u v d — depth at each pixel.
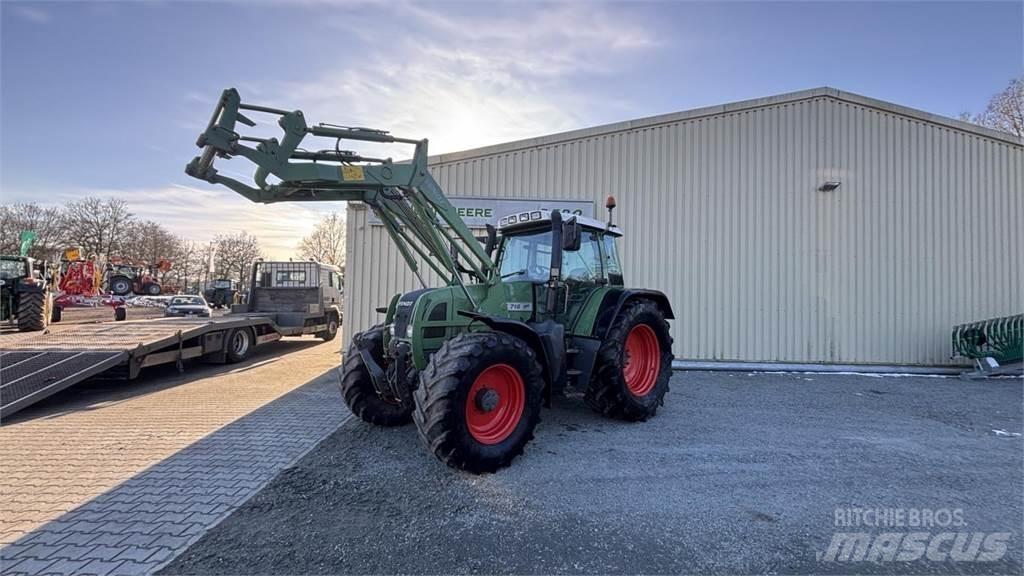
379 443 4.27
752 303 8.81
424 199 4.27
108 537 2.64
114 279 30.59
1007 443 4.38
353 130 3.75
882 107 8.99
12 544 2.56
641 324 5.34
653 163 8.90
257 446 4.18
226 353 8.85
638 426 4.88
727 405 5.85
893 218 8.95
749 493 3.25
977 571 2.37
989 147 9.12
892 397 6.40
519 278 5.06
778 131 8.95
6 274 12.33
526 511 2.96
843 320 8.84
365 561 2.41
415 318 4.03
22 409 5.40
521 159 8.90
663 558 2.45
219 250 56.62
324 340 12.95
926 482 3.45
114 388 6.69
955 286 8.96
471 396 3.60
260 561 2.41
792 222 8.88
